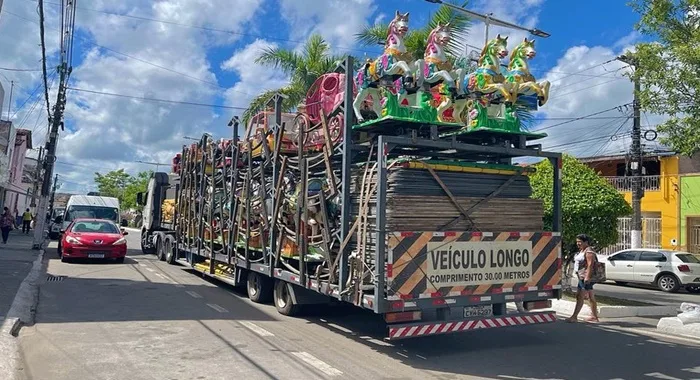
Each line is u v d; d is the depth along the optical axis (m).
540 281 7.95
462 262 7.29
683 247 24.98
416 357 7.45
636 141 22.22
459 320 7.30
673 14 10.95
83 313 9.48
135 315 9.45
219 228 12.88
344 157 7.66
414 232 6.98
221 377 6.11
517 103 8.30
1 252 19.09
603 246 13.56
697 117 10.57
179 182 16.77
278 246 9.59
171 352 7.08
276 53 18.73
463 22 14.95
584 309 11.89
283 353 7.25
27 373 6.08
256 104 18.75
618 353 8.12
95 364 6.45
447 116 7.86
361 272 7.18
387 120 7.30
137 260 19.09
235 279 11.98
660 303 13.99
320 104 8.80
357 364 6.93
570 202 13.00
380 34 16.19
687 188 25.05
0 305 9.27
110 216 24.94
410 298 6.89
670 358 7.87
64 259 17.53
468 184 7.64
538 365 7.27
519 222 7.97
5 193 36.44
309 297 9.46
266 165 10.12
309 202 8.52
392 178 7.09
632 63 15.66
